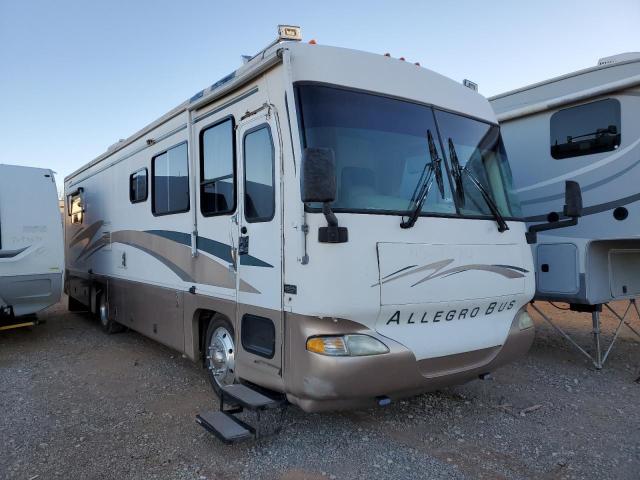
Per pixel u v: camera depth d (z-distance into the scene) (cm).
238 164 394
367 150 347
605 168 538
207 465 337
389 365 321
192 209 464
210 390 486
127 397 473
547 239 577
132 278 621
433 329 346
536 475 322
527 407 438
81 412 435
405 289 328
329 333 313
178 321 498
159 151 545
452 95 414
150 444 370
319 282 310
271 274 350
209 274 438
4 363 603
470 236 369
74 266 924
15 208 661
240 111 396
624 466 335
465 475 321
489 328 378
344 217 315
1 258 646
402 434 381
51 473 330
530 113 598
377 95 365
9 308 677
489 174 415
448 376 352
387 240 326
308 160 288
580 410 434
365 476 320
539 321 838
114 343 700
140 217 595
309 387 315
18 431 396
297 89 339
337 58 358
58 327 830
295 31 362
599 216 540
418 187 359
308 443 364
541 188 591
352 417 410
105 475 326
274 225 347
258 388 372
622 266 585
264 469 330
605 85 530
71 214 945
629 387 495
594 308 558
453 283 351
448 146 390
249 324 378
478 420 409
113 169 693
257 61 380
